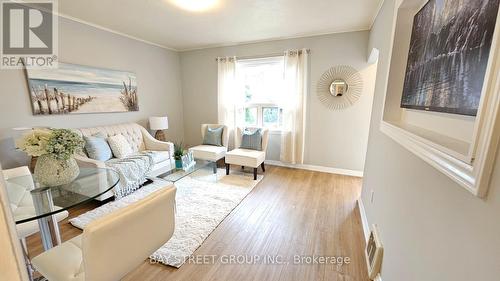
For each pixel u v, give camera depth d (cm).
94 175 186
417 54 126
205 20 295
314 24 310
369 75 334
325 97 366
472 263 63
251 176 361
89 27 308
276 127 425
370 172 224
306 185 327
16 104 246
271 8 256
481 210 60
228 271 164
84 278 94
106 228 86
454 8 86
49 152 145
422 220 97
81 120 307
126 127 352
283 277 159
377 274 154
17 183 162
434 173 89
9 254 40
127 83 368
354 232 212
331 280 157
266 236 206
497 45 55
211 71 454
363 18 287
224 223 226
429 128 117
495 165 55
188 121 502
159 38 384
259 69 420
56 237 150
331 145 377
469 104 74
